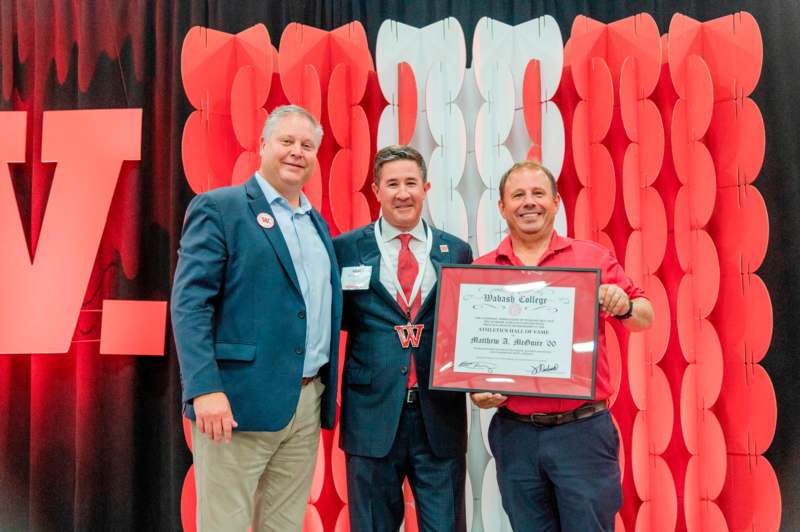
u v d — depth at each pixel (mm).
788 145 2391
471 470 2369
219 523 1521
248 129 2311
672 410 2270
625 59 2299
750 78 2273
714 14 2471
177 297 1475
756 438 2252
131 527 2391
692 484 2240
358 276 1767
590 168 2344
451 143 2393
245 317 1520
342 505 2340
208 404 1405
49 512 2434
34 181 2477
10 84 2521
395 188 1757
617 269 1736
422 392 1698
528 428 1641
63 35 2535
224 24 2451
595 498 1579
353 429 1718
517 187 1715
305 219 1700
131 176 2434
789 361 2371
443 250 1831
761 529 2244
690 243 2303
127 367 2412
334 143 2449
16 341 2316
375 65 2504
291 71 2322
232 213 1550
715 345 2254
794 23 2418
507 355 1615
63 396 2473
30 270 2342
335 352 1678
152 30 2539
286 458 1634
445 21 2418
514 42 2426
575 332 1594
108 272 2457
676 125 2289
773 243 2398
